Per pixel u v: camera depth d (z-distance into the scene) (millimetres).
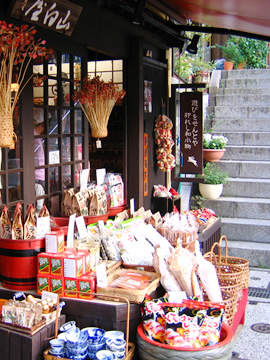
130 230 4254
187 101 6535
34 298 3330
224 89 10289
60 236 3500
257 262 6625
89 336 3105
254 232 7020
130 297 3326
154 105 6570
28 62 3730
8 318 3115
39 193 4285
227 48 12656
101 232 4043
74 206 4332
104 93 4598
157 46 6555
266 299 5371
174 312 3121
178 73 8281
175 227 4578
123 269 3869
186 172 6664
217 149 8242
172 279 3605
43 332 3107
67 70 4602
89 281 3328
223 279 4266
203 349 2947
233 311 3760
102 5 4465
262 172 8141
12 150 3867
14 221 3455
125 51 5586
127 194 5938
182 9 5891
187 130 6582
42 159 4320
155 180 6754
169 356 2953
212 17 6164
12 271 3479
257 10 5305
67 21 4137
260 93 10078
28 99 3977
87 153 5020
